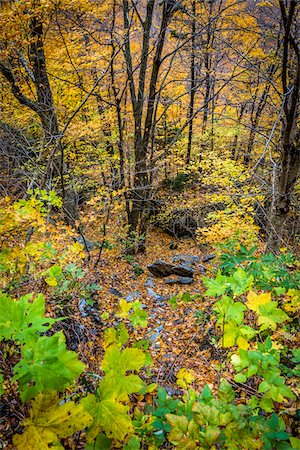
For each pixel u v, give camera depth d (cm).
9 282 317
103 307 530
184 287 766
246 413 127
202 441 120
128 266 829
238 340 167
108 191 643
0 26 579
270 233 491
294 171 595
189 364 377
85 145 893
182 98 1242
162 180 1180
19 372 105
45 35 692
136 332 494
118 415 122
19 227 309
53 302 361
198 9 1016
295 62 604
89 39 817
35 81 727
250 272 290
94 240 816
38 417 114
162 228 1235
